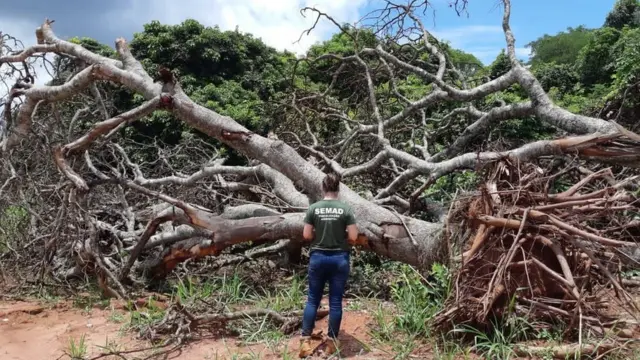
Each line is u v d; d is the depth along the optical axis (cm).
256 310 536
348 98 1001
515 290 465
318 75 1385
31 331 556
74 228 691
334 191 496
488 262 473
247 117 1299
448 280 502
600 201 478
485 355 444
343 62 919
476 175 630
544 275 475
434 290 516
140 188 696
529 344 452
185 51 1498
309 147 851
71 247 684
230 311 566
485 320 463
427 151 886
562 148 602
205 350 491
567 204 471
